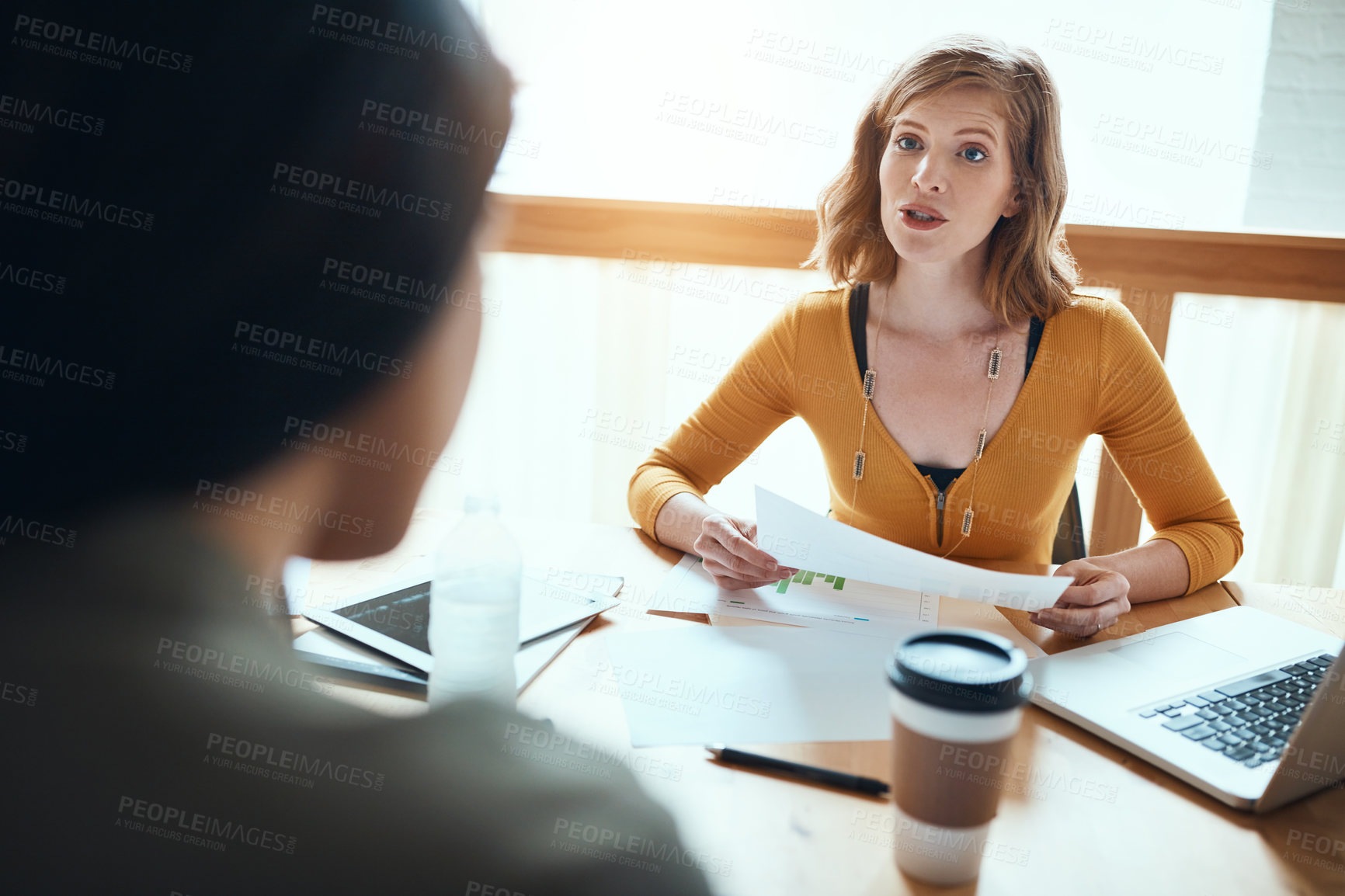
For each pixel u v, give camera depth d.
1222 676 0.92
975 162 1.36
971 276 1.50
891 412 1.54
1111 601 1.06
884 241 1.56
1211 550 1.22
